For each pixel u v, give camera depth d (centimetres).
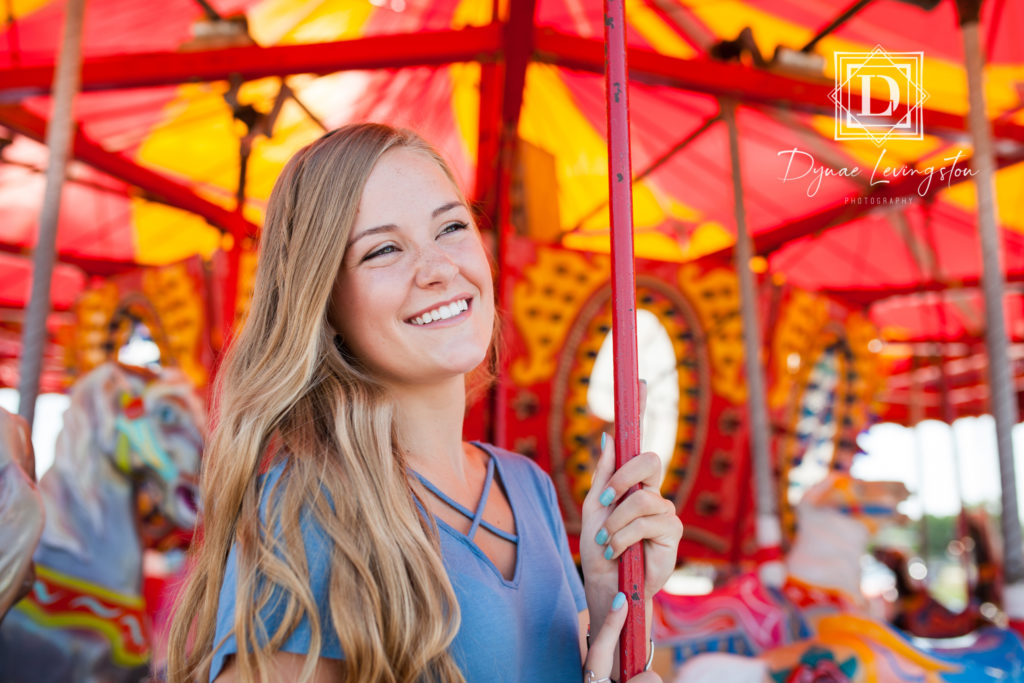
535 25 439
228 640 86
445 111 647
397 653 87
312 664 84
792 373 669
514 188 720
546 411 579
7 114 549
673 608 364
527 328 574
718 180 707
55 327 1130
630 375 107
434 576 92
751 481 648
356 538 90
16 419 170
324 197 104
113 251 912
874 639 294
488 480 114
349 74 578
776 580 450
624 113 111
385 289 102
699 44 529
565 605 108
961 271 895
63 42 361
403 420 108
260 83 587
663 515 104
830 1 462
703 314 637
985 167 391
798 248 876
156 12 507
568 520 581
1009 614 362
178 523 260
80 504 246
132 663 241
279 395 98
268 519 89
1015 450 379
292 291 102
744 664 285
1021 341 1104
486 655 95
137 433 252
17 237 848
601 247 847
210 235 864
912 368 1109
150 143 686
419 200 105
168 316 622
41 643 232
